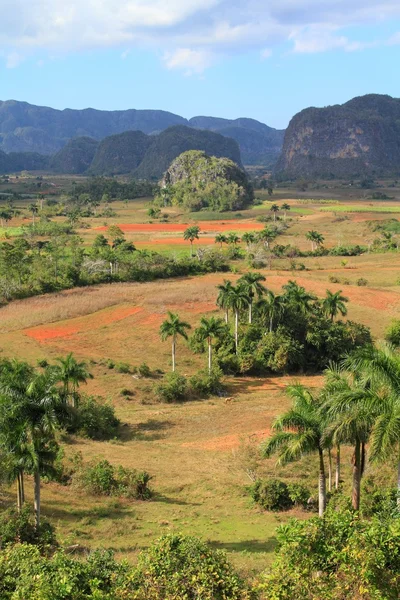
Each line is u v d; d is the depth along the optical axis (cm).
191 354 7800
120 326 8712
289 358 7481
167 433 5369
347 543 1912
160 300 9644
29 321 8850
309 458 4325
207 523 3334
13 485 3816
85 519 3325
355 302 9794
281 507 3603
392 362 2389
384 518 2170
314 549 1923
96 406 5481
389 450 2245
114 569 2088
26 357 7412
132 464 4412
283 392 6706
